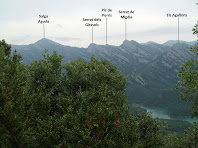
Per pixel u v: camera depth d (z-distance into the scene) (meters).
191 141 28.58
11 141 11.29
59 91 23.86
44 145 12.02
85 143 12.70
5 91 11.40
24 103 13.31
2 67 13.58
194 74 21.25
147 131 23.94
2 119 10.82
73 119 13.59
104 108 14.30
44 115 14.58
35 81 22.66
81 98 18.67
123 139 14.33
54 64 24.75
